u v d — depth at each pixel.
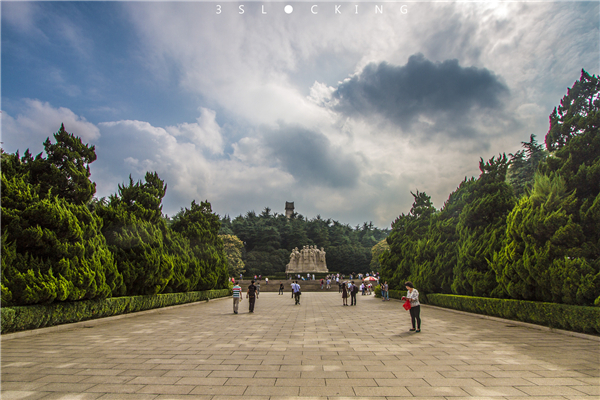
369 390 6.11
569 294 11.74
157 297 21.20
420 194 34.53
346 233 143.00
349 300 32.28
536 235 13.38
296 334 12.26
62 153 17.22
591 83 13.84
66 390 6.09
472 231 20.09
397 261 33.34
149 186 25.88
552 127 14.79
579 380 6.68
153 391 6.06
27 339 11.26
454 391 6.06
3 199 12.80
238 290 20.27
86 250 15.30
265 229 114.19
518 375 7.00
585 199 12.33
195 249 30.92
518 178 43.69
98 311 15.49
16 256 12.42
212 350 9.48
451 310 20.73
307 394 5.91
